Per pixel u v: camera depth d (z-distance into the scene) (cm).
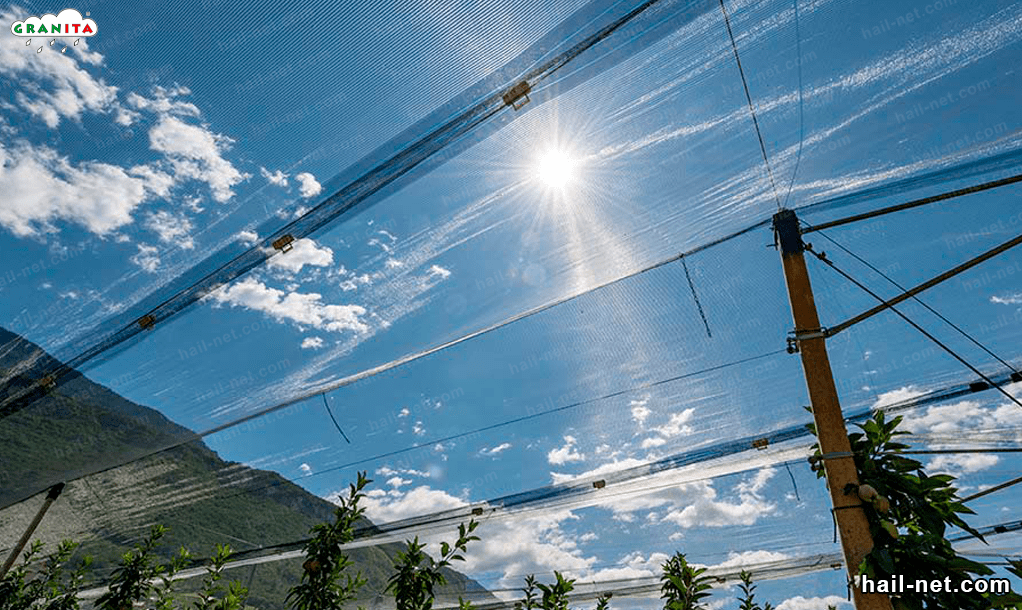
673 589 561
